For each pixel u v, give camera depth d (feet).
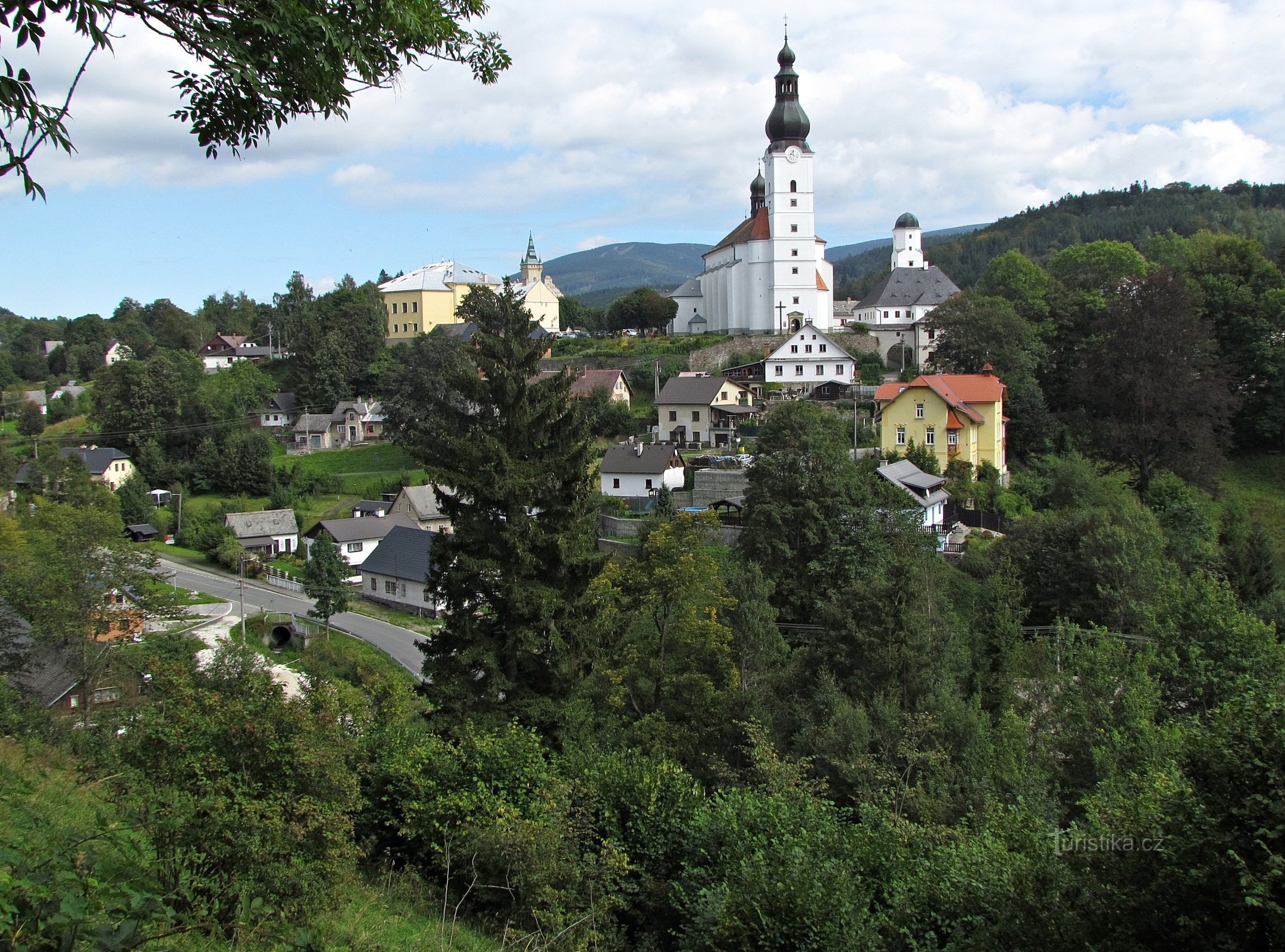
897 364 395.14
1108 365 253.03
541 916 55.01
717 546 191.11
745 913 54.65
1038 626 157.28
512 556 88.48
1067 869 48.98
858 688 115.34
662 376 370.73
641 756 77.20
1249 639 111.75
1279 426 259.60
